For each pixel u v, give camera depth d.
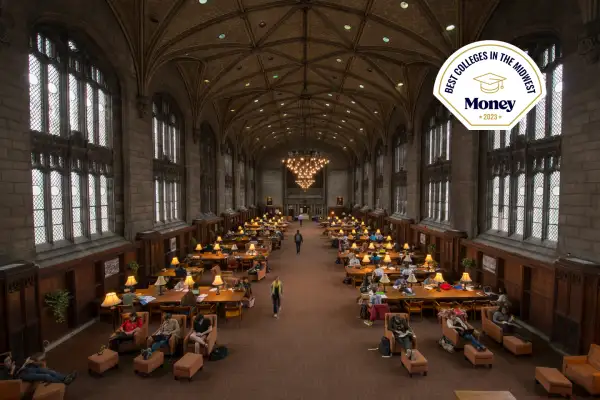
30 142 8.86
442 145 18.50
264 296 14.08
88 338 9.71
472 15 12.98
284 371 7.99
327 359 8.59
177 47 14.96
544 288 10.02
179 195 20.22
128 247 13.09
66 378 6.73
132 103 13.84
